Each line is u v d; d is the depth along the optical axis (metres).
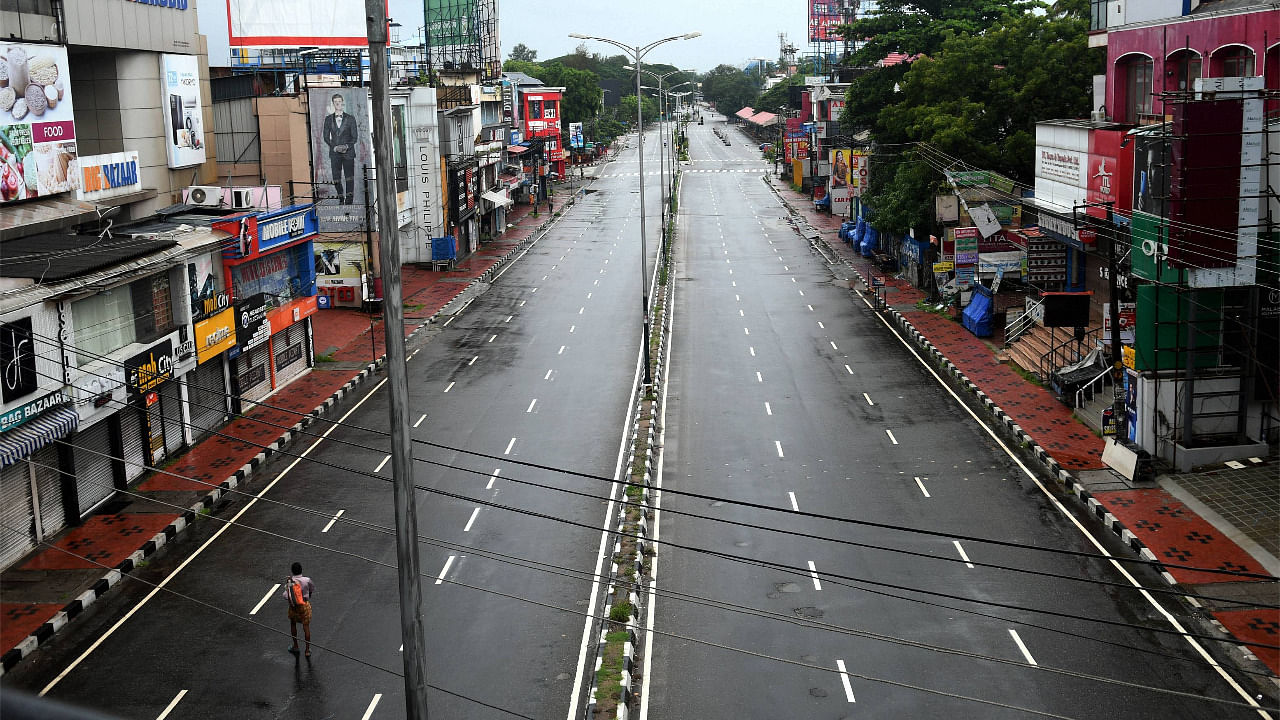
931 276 64.44
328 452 37.19
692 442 37.88
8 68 34.97
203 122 53.50
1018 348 48.19
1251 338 33.34
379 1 13.28
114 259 32.34
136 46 46.03
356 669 22.27
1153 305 33.00
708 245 91.44
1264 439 34.12
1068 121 47.53
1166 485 32.06
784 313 61.81
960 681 21.50
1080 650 22.75
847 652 22.80
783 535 29.28
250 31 65.50
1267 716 20.09
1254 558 26.97
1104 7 49.03
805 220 105.19
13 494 28.16
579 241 95.25
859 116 76.31
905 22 76.38
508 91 126.75
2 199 34.69
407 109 75.88
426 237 78.06
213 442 38.31
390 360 14.15
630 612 24.23
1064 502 31.61
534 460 35.72
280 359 46.19
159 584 26.92
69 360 30.22
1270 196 32.38
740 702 20.86
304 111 63.53
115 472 33.06
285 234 46.06
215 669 22.44
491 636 23.70
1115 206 40.19
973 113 59.53
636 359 50.53
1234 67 37.91
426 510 31.36
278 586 26.59
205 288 38.97
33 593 26.11
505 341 55.19
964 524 29.89
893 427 39.31
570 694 21.20
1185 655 22.52
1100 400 39.72
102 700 21.22
